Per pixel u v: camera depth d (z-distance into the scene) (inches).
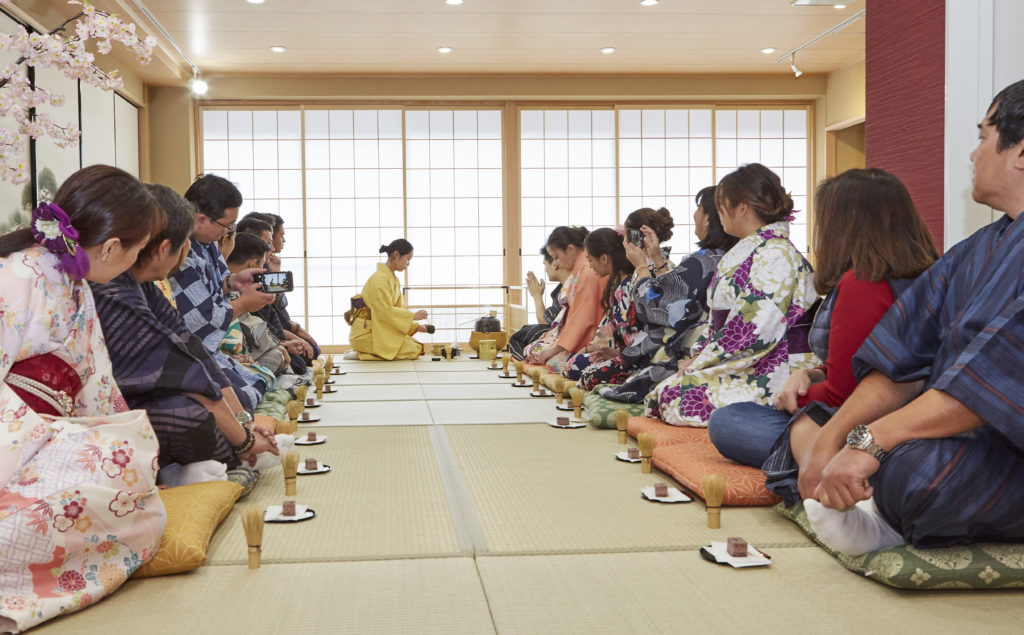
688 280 132.7
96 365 62.9
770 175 107.6
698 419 107.4
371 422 131.8
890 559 57.3
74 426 57.3
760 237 106.3
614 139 350.6
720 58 316.8
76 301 60.7
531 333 243.6
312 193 342.6
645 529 71.6
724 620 51.8
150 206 62.4
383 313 258.8
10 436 55.1
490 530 71.5
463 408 147.3
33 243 58.2
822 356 75.3
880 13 129.0
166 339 76.3
